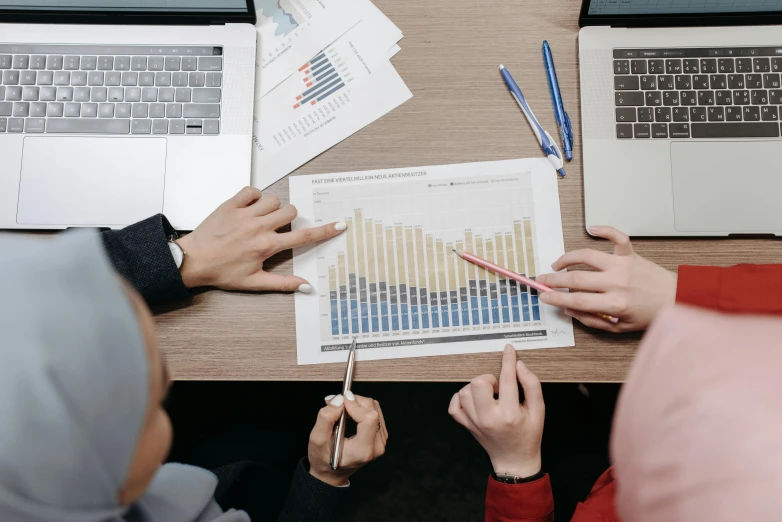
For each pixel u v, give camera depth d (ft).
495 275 2.38
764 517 0.52
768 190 2.36
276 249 2.32
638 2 2.37
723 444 0.57
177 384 3.06
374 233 2.42
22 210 2.39
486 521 2.48
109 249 2.23
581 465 2.93
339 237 2.42
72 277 0.98
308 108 2.49
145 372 1.02
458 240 2.41
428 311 2.37
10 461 0.93
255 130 2.48
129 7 2.40
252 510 2.74
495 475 2.41
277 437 2.94
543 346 2.34
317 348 2.36
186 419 3.00
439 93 2.50
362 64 2.52
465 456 3.97
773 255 2.37
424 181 2.44
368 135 2.48
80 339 0.95
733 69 2.39
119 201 2.41
